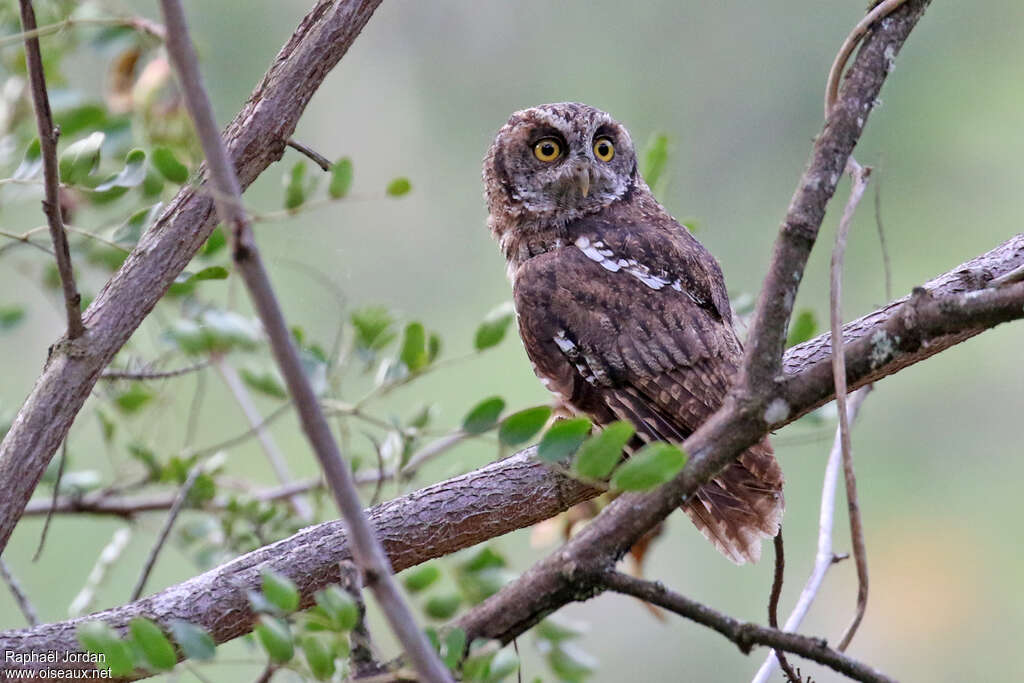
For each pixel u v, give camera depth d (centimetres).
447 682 437
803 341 949
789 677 650
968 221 1683
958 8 1753
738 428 532
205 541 1007
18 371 1391
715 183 1731
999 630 1555
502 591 537
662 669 1502
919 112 1736
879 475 1639
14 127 1001
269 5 1641
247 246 450
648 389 869
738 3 1772
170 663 528
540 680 595
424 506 761
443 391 1509
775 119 1739
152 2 1435
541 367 920
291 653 513
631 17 1777
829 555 748
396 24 1752
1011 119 1705
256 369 977
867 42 584
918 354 699
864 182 571
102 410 1055
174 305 1036
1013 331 1670
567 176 1024
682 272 921
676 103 1755
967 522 1602
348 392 1267
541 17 1772
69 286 632
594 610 1525
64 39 1015
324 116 1702
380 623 1145
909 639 1589
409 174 1689
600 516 536
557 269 940
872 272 1684
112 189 739
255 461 1400
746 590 1530
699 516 815
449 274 1631
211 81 1612
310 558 707
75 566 1342
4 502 623
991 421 1652
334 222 1594
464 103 1741
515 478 774
